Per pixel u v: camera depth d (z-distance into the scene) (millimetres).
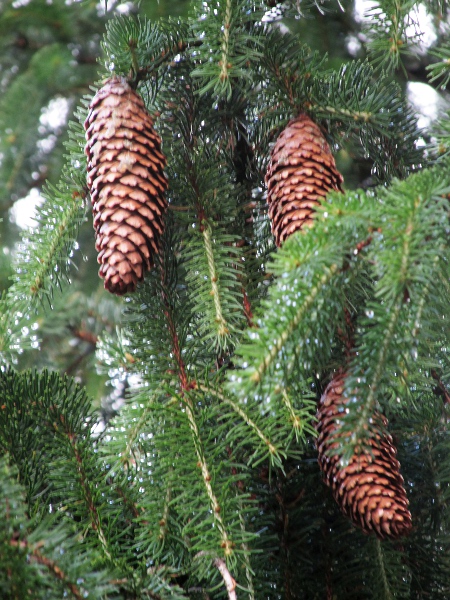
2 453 1174
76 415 1200
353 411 1091
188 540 1150
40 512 1137
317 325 1088
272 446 1146
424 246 1076
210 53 1190
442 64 1163
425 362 1158
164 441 1147
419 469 1223
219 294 1189
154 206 1172
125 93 1195
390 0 1201
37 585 1057
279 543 1189
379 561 1187
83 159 1229
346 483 1139
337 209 1089
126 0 1232
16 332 1222
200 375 1186
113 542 1155
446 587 1208
